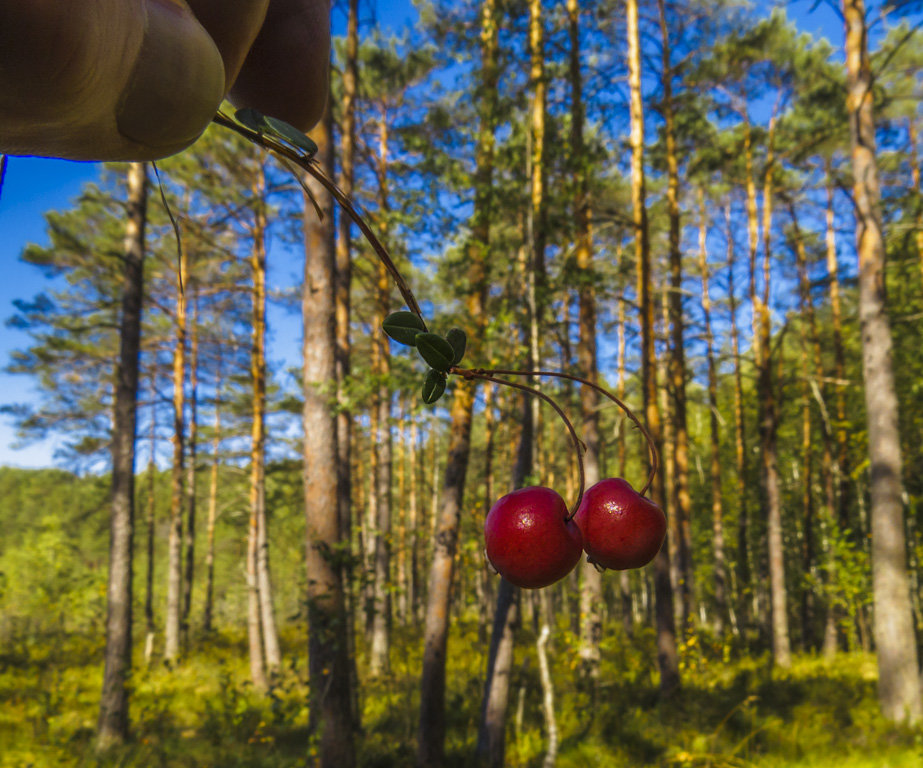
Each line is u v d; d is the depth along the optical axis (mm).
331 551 6645
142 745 8930
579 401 11359
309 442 6770
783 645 15359
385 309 11766
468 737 9062
